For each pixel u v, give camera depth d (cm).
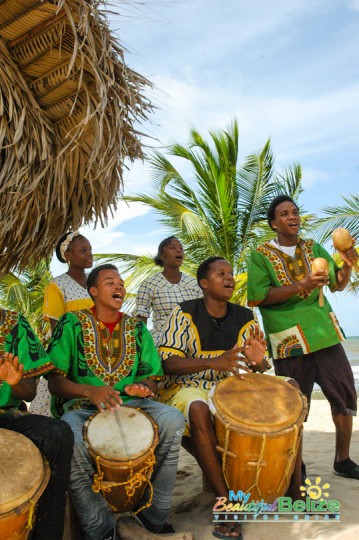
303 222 1183
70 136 334
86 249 457
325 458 484
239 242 1443
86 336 332
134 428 295
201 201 1454
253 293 410
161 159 1413
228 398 313
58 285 448
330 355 401
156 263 521
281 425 295
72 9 310
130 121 346
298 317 399
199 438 314
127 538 298
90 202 358
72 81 324
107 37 322
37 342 303
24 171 303
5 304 1462
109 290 338
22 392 288
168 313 495
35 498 240
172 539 291
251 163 1436
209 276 371
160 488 308
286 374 406
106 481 284
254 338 344
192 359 344
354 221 1074
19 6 309
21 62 325
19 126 300
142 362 341
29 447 258
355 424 629
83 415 313
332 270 419
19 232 319
